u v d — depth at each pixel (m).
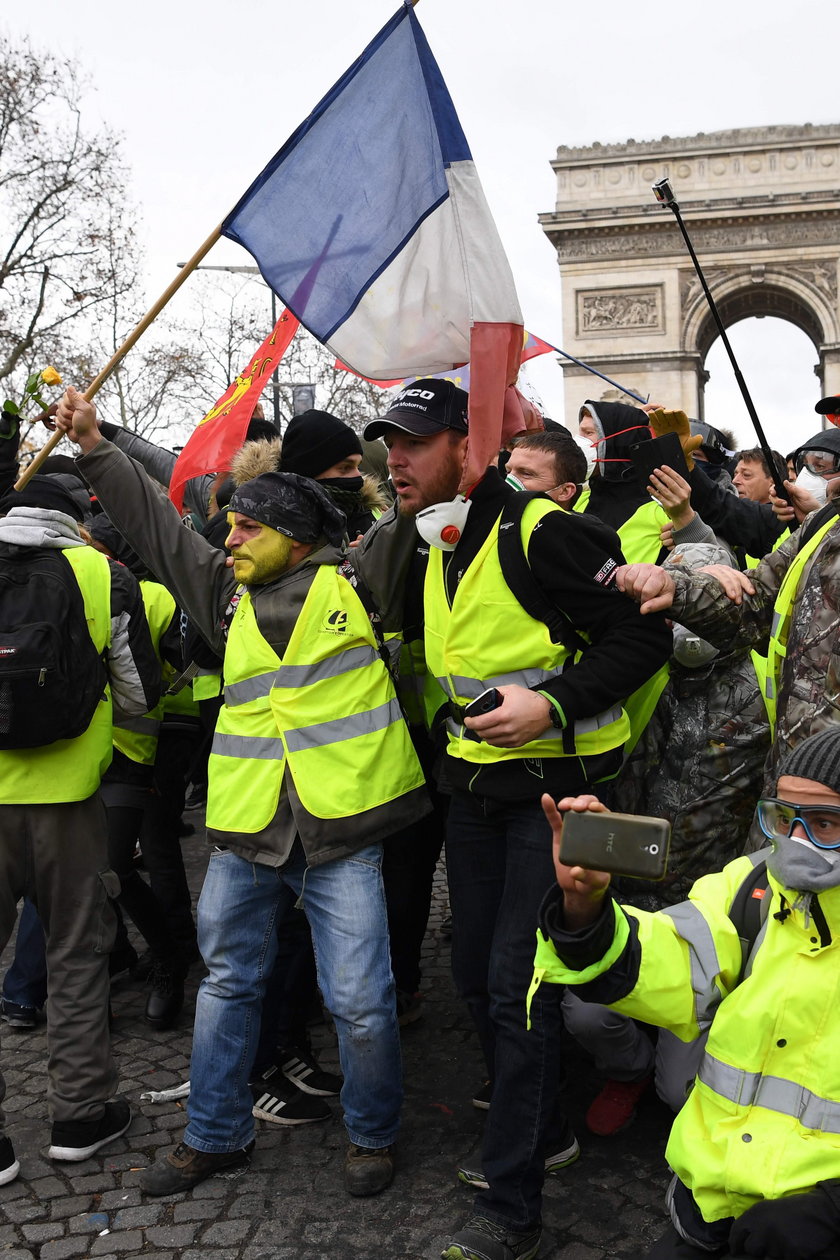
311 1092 4.61
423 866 5.36
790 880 2.45
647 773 4.38
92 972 4.28
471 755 3.71
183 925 5.95
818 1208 2.35
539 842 3.58
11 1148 4.10
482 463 3.66
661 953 2.56
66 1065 4.20
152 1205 3.91
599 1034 4.03
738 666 4.30
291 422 5.05
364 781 3.93
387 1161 3.96
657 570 3.47
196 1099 4.01
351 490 5.00
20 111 30.05
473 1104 4.54
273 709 3.96
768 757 3.62
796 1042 2.50
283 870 3.99
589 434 5.44
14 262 31.19
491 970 3.57
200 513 7.19
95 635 4.37
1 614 4.13
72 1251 3.66
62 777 4.20
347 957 3.88
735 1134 2.52
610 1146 4.19
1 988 6.09
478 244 3.86
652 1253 2.65
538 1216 3.47
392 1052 3.92
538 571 3.56
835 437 3.55
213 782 4.09
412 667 4.60
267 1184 4.00
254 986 4.04
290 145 4.04
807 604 3.48
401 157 3.96
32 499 4.60
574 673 3.47
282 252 4.07
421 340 3.99
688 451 5.14
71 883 4.25
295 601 4.02
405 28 3.95
